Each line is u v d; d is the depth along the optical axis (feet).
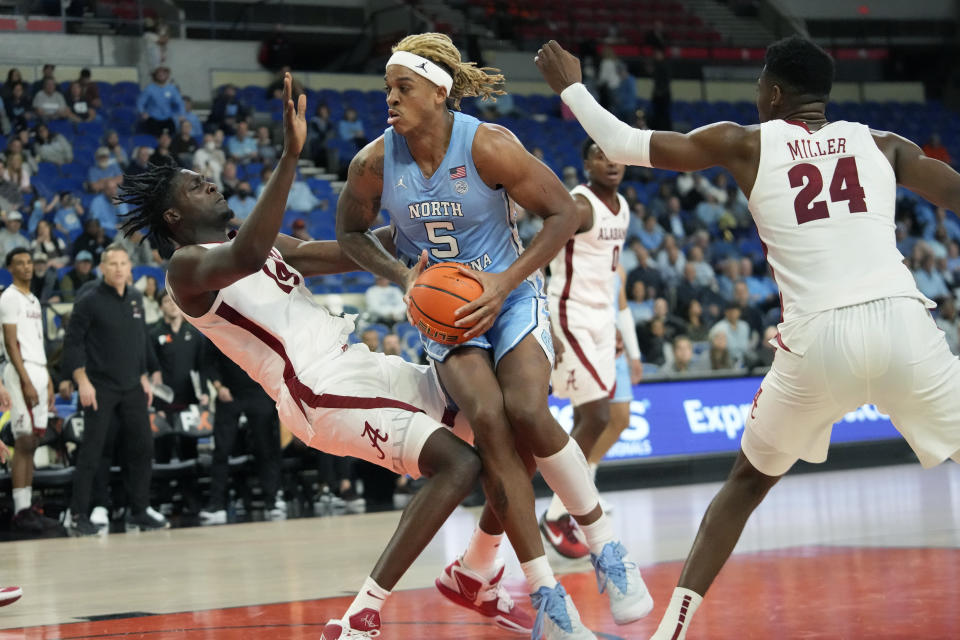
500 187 10.71
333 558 18.43
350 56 61.26
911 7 70.38
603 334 18.78
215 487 26.84
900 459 35.63
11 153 39.37
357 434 10.39
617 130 10.21
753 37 67.82
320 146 49.11
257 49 55.47
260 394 27.25
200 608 13.64
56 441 27.27
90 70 49.06
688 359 34.27
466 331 10.16
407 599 13.85
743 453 9.95
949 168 9.62
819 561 15.62
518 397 10.23
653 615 12.14
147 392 25.29
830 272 9.30
